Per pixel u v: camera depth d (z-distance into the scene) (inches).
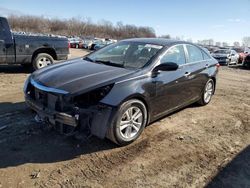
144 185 126.1
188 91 211.0
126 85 154.3
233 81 427.2
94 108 144.7
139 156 150.8
